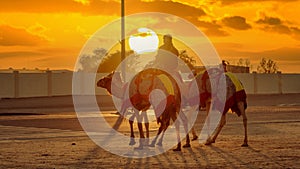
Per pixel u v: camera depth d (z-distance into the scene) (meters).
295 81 87.50
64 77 72.69
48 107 57.12
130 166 20.33
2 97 68.19
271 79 85.62
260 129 32.81
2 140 28.39
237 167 19.78
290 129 32.72
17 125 37.34
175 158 22.02
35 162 21.31
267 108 53.12
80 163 21.03
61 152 23.88
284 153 22.88
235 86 25.34
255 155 22.42
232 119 40.31
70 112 50.09
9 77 68.81
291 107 54.75
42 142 27.47
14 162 21.34
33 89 70.69
